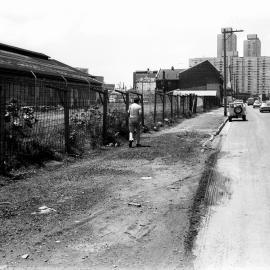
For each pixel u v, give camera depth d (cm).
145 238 597
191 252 552
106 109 1622
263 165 1232
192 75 10588
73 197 812
